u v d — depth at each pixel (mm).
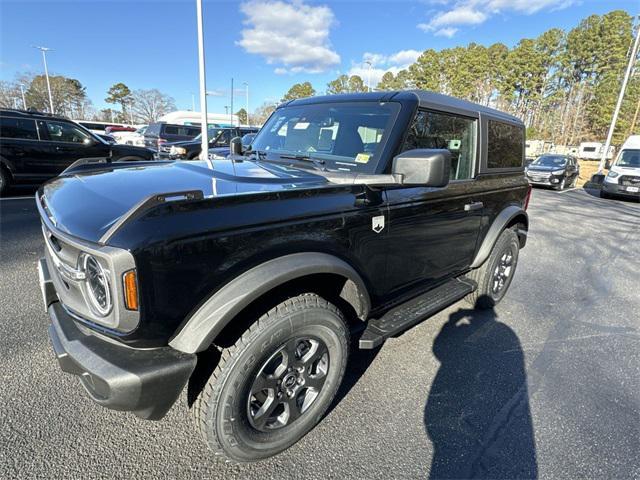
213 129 16578
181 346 1593
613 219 10391
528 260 6109
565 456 2121
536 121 67125
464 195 3021
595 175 17703
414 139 2580
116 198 1763
